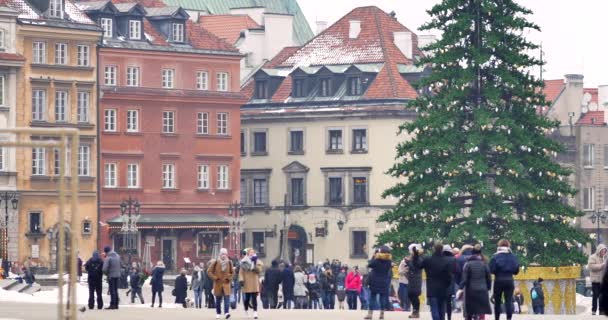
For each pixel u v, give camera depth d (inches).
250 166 6820.9
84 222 5989.2
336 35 6958.7
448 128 4335.6
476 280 2329.0
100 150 6097.4
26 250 5826.8
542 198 4318.4
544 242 4244.6
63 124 5915.4
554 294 4163.4
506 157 4308.6
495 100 4293.8
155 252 6215.6
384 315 2844.5
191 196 6363.2
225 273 2726.4
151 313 2898.6
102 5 6146.7
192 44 6382.9
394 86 6614.2
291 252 6771.7
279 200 6771.7
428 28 4411.9
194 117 6378.0
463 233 4210.1
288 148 6761.8
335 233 6658.5
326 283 3956.7
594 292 2856.8
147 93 6225.4
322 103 6688.0
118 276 3011.8
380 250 2655.0
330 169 6668.3
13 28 5787.4
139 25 6240.2
